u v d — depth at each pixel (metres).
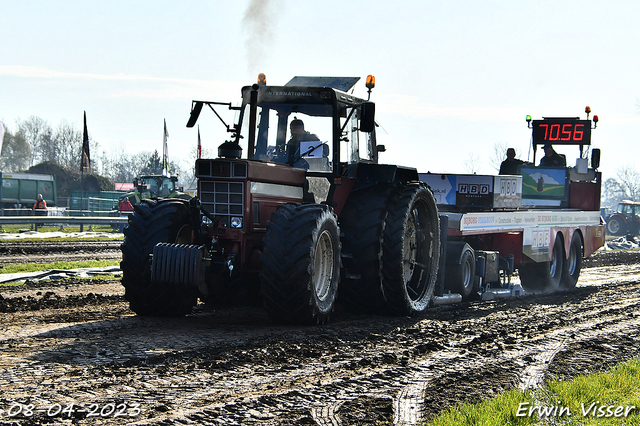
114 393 5.78
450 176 14.98
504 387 6.68
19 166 126.62
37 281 14.27
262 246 9.73
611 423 5.57
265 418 5.38
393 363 7.49
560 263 17.31
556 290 16.92
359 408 5.77
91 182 72.50
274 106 10.52
